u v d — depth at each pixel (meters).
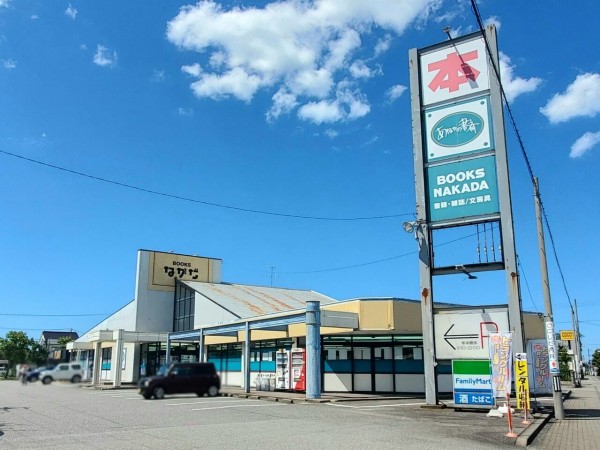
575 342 49.44
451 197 20.56
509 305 18.83
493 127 20.17
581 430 14.96
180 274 49.41
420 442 11.70
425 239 20.75
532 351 26.53
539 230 19.81
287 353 29.89
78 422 15.14
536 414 17.80
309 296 47.81
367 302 26.62
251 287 48.53
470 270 19.72
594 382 62.47
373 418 16.33
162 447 10.73
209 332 33.78
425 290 20.41
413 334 28.16
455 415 17.31
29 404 21.58
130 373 46.06
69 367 23.16
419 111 21.77
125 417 16.45
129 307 48.03
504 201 19.44
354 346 29.66
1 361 42.88
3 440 11.75
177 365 26.12
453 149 20.84
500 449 11.23
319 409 19.19
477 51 20.97
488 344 18.86
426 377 19.80
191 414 17.39
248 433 12.86
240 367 35.75
